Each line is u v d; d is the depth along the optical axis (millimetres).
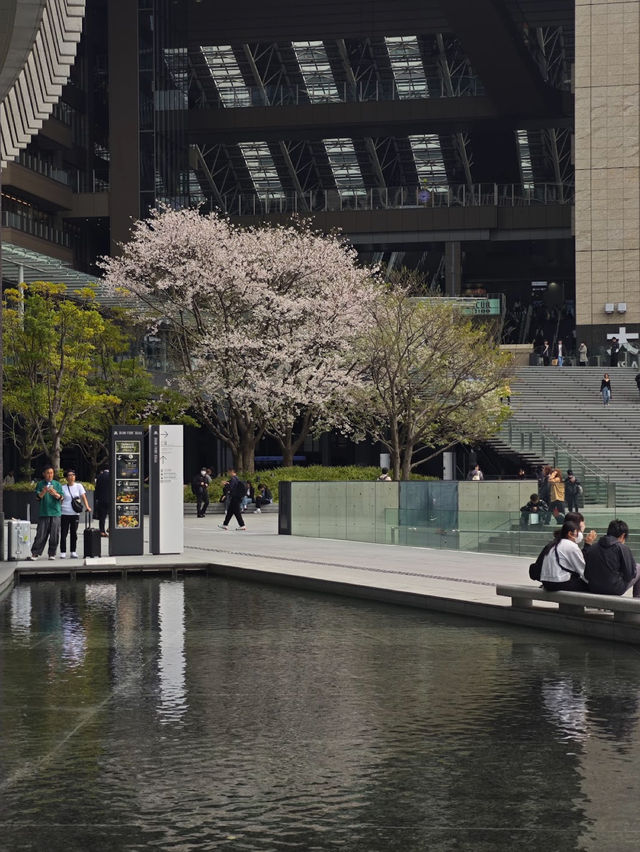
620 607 13602
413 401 48531
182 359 50250
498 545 25453
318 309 47750
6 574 21125
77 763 8047
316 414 51656
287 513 33062
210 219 50500
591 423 55469
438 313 49500
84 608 17438
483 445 54438
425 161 103125
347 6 88188
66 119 80562
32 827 6543
